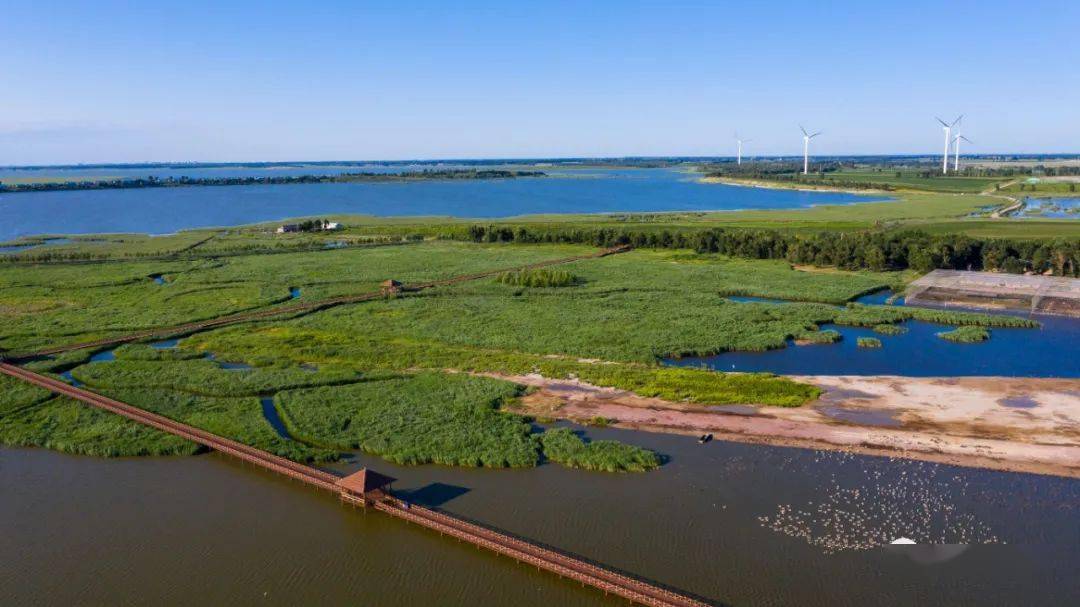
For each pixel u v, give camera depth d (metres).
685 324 87.62
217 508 47.25
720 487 47.94
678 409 60.78
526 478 49.81
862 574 38.81
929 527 42.78
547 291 108.06
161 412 62.00
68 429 58.84
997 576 38.28
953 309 96.00
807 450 52.84
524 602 37.72
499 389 65.56
